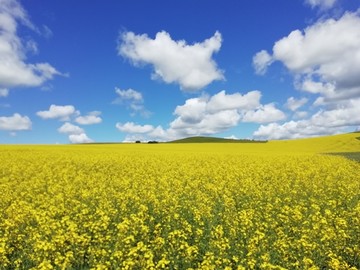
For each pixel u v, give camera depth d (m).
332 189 19.66
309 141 72.25
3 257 9.40
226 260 9.43
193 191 19.66
